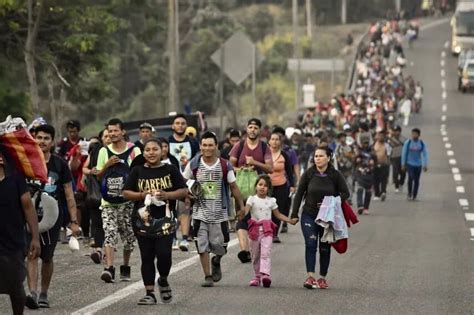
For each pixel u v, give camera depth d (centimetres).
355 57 19075
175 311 2617
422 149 6506
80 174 4116
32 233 2244
